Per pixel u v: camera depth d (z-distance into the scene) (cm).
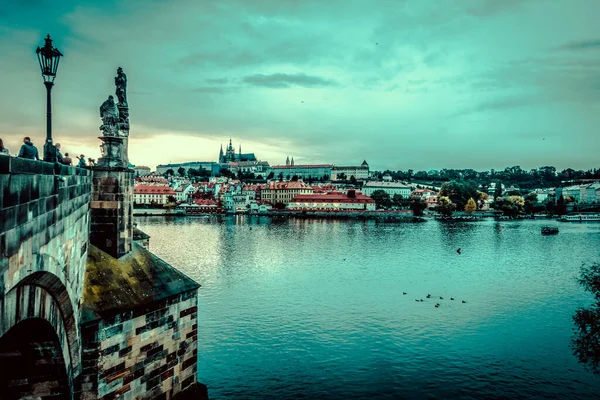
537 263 14288
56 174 2141
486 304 9250
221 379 5834
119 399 3541
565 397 5450
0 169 1331
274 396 5434
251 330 7569
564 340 7206
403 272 12625
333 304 9156
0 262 1370
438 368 6203
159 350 3903
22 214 1587
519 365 6312
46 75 2788
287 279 11512
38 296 2064
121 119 4616
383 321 8100
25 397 2542
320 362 6359
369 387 5666
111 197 4178
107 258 4016
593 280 6150
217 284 10862
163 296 3931
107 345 3434
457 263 14188
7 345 2281
